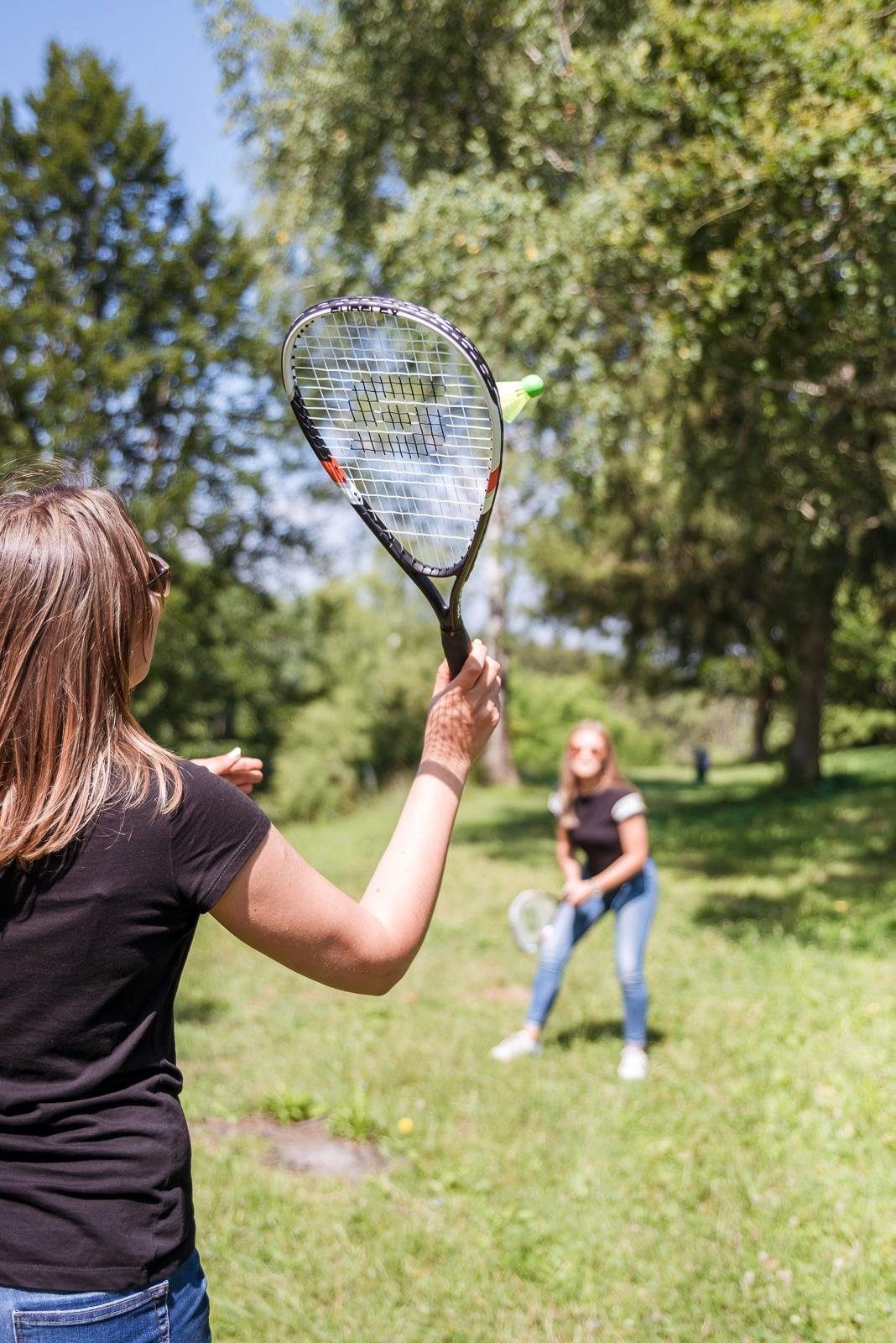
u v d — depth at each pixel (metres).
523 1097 4.89
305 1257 3.56
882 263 7.70
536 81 11.47
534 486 18.73
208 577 18.52
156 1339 1.20
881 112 7.02
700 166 7.68
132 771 1.25
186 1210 1.25
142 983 1.24
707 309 8.00
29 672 1.23
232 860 1.25
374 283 13.52
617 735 44.22
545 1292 3.38
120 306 16.94
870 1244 3.52
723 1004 6.31
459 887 11.18
